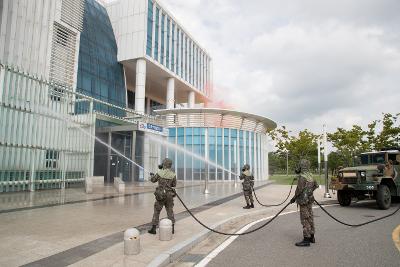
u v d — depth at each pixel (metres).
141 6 41.56
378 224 9.03
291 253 5.94
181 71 50.25
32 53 23.03
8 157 14.89
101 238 6.56
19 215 9.40
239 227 8.61
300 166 6.79
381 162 13.77
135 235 5.47
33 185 16.08
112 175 27.75
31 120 15.80
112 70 41.28
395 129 36.47
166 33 45.97
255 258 5.61
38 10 23.75
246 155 34.88
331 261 5.42
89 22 40.12
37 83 16.20
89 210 10.57
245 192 11.89
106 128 27.83
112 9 44.50
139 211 10.46
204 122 33.47
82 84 35.41
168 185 7.18
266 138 40.12
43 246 5.91
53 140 17.00
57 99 17.38
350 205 14.02
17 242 6.20
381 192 12.01
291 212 11.66
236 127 34.50
